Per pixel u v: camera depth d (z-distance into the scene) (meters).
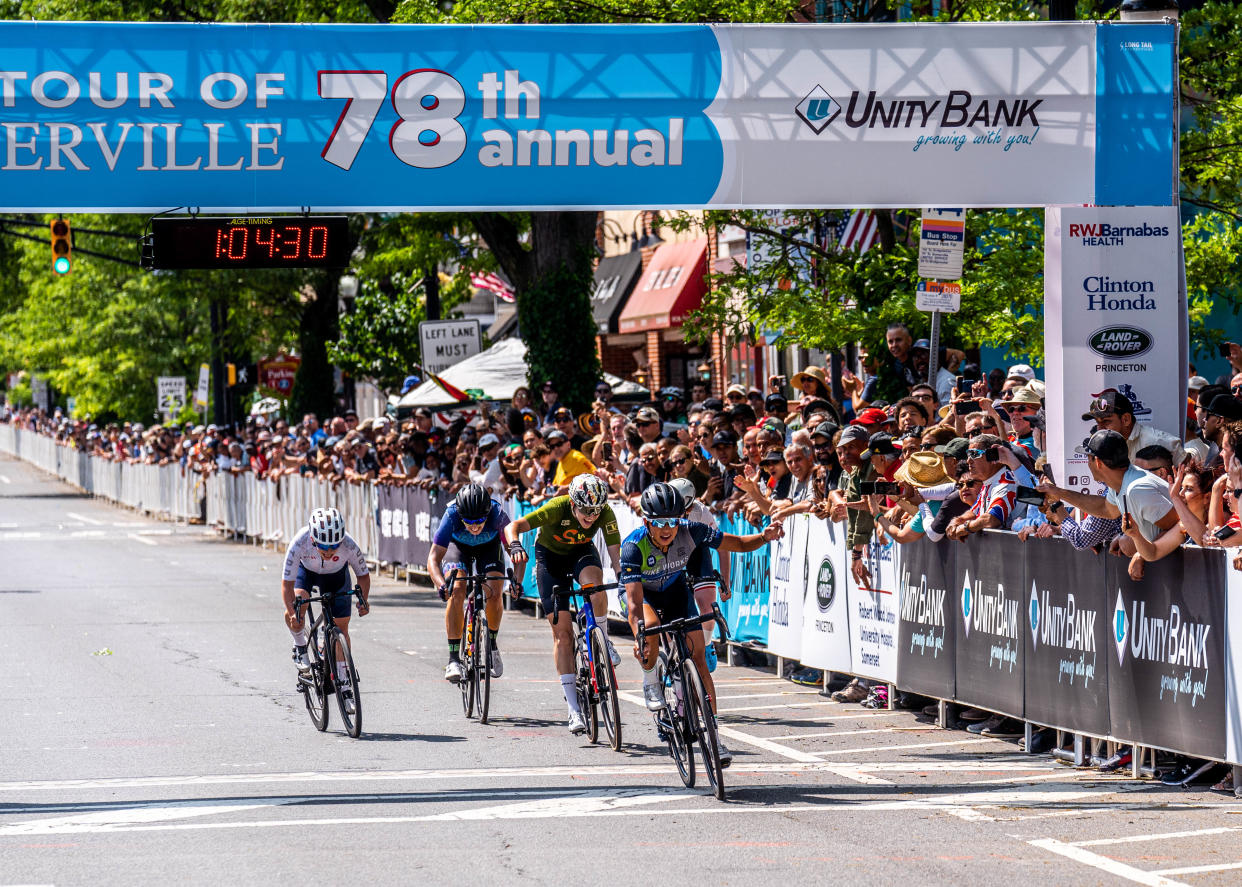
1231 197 56.41
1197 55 57.12
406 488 74.25
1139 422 37.16
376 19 78.38
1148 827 26.23
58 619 60.28
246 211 36.19
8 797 29.45
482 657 38.22
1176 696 29.30
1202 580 28.55
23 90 35.12
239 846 25.25
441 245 83.56
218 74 35.72
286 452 94.00
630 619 30.75
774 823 26.75
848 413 55.84
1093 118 37.81
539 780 30.77
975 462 35.19
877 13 60.50
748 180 37.16
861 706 40.06
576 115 36.75
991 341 56.75
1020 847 24.91
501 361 84.75
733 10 55.56
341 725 37.50
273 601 66.75
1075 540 31.36
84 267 140.12
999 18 56.00
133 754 33.78
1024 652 33.56
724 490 48.62
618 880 22.88
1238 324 62.38
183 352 143.38
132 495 143.38
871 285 56.28
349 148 36.16
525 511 59.81
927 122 37.59
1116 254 37.38
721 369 111.19
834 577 41.44
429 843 25.34
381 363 112.62
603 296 126.50
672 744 30.75
